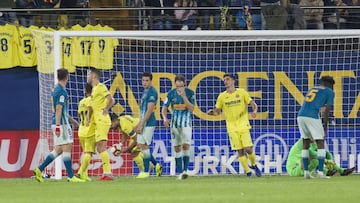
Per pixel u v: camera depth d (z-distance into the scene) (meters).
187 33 52.25
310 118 46.50
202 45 56.09
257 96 56.09
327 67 56.28
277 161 55.44
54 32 50.97
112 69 55.53
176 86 49.06
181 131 48.81
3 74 55.09
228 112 49.12
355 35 53.28
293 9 58.88
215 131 55.34
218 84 56.12
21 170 55.25
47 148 54.06
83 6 60.62
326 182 41.78
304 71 56.19
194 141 55.16
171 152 54.84
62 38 54.28
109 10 57.94
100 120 46.41
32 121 55.41
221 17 58.97
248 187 37.59
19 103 55.25
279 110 56.03
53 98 45.94
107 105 46.34
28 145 55.34
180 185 39.97
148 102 48.50
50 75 54.28
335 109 55.94
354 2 62.41
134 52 55.75
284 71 56.12
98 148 46.62
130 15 60.25
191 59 56.12
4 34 54.91
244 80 56.19
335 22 60.97
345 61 56.22
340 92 56.09
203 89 56.12
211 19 60.31
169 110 55.28
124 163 54.56
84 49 55.00
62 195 33.56
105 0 61.38
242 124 49.00
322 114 52.84
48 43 54.12
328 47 56.19
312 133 46.56
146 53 55.88
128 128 51.19
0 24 57.84
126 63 55.75
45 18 58.69
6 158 55.09
